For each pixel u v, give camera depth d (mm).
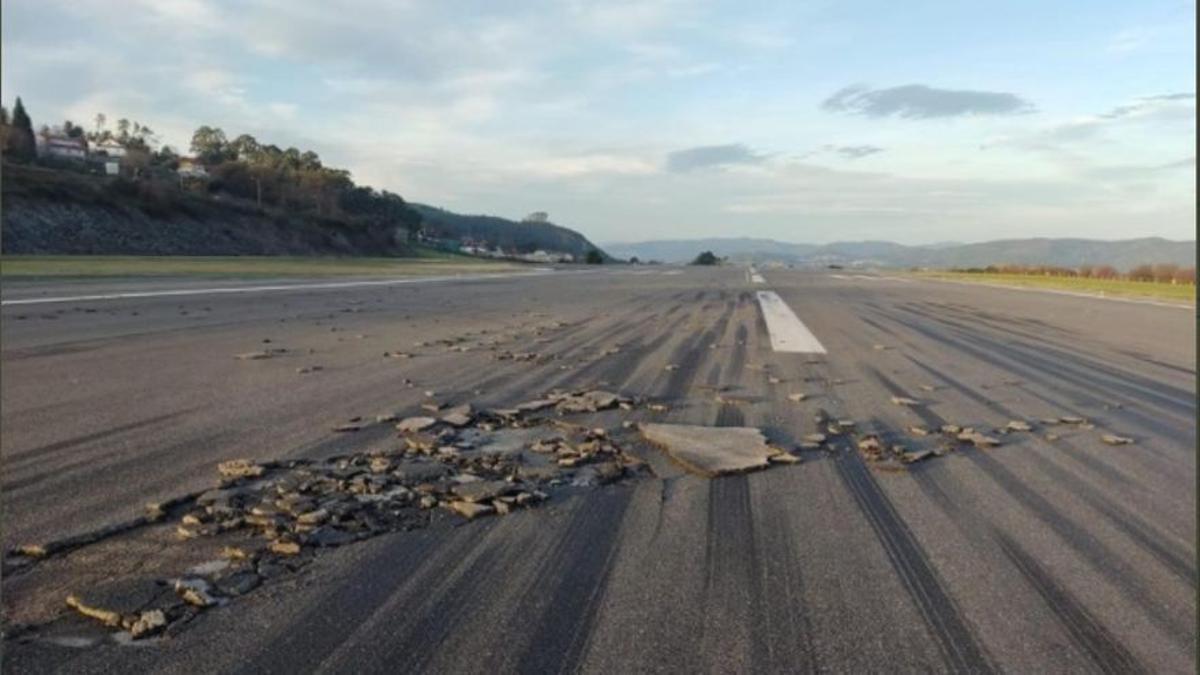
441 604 2279
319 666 1935
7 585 2338
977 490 3475
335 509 3039
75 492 3164
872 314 13820
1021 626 2213
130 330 8688
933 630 2182
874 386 6207
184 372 6105
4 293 12969
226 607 2234
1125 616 2279
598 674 1921
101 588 2328
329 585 2393
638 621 2197
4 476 3363
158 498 3113
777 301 17078
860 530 2943
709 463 3785
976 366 7484
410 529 2875
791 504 3236
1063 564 2652
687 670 1949
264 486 3301
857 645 2090
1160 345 9516
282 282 19391
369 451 3887
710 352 8117
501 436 4297
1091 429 4789
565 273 36312
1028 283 31250
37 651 1979
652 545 2764
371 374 6227
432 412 4840
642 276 33625
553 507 3152
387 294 16578
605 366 6953
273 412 4742
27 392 5172
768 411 5141
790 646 2076
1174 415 5273
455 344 8281
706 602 2326
